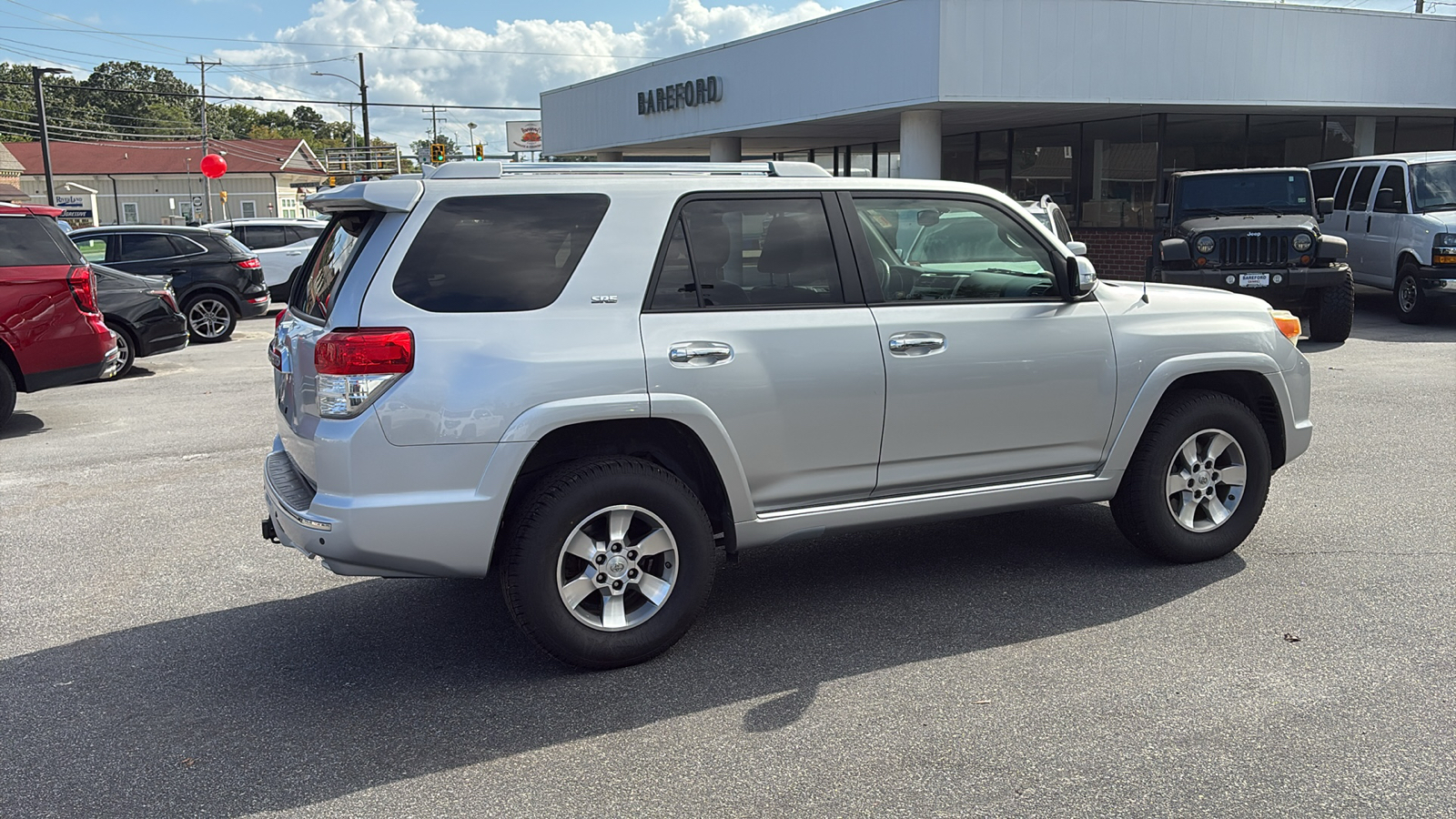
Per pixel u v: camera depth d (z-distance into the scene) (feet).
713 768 11.02
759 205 14.12
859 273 14.56
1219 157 69.00
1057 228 35.29
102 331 30.60
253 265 52.65
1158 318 16.29
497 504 12.60
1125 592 15.69
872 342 14.32
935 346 14.66
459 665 13.80
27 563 18.10
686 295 13.55
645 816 10.14
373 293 12.39
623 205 13.42
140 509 21.35
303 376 12.82
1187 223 43.24
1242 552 17.33
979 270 15.43
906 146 64.18
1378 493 20.54
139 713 12.61
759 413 13.74
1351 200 51.96
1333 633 13.97
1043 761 10.96
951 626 14.61
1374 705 11.97
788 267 14.20
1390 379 33.30
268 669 13.79
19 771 11.27
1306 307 41.88
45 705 12.83
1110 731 11.54
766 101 73.26
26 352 29.27
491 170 13.29
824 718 12.05
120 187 242.17
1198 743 11.22
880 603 15.55
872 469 14.62
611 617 13.46
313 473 12.71
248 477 23.75
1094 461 16.05
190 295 50.83
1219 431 16.57
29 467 25.08
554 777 10.93
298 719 12.37
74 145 246.27
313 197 13.80
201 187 242.99
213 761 11.42
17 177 215.92
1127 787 10.41
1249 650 13.53
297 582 17.04
